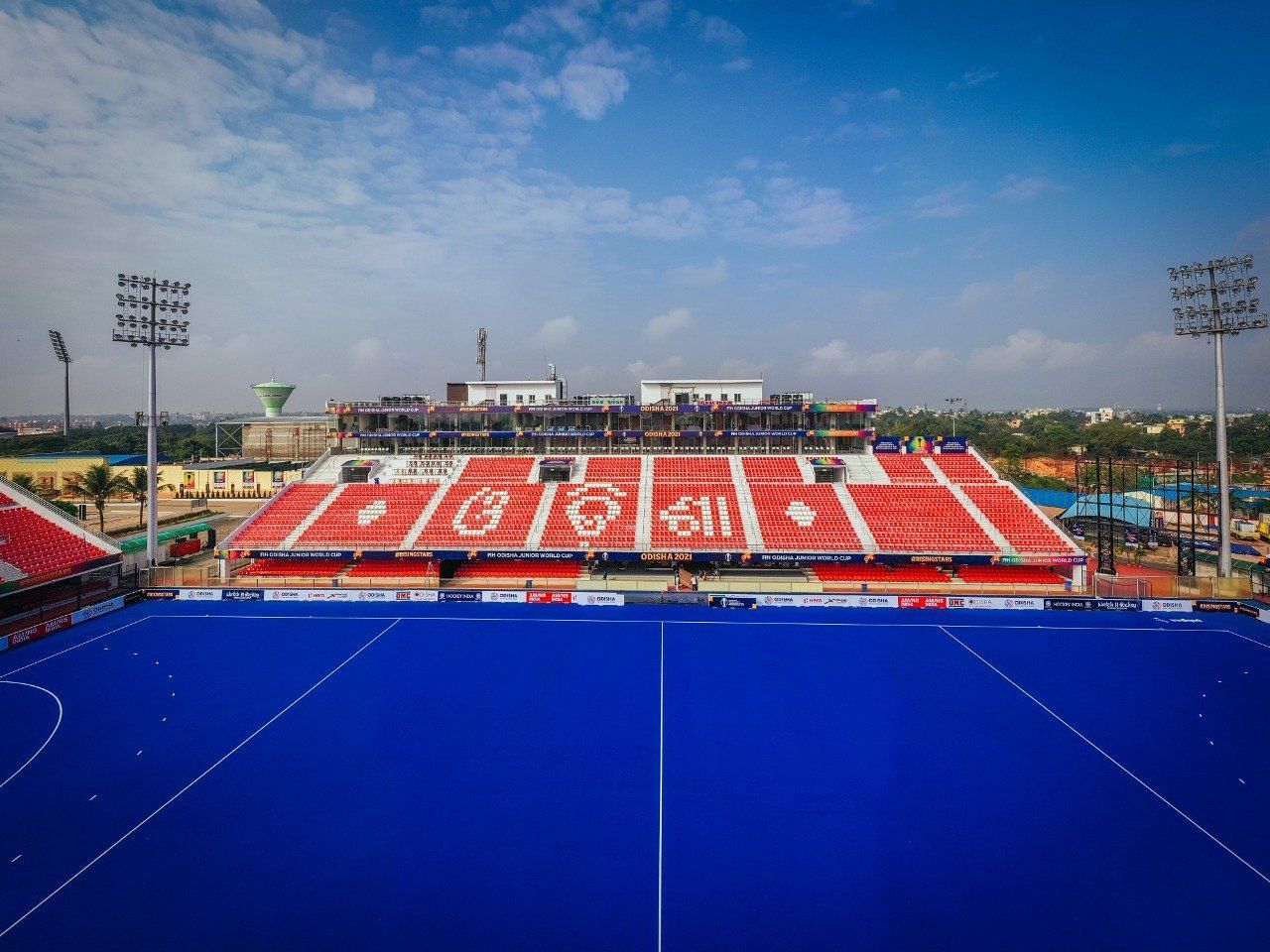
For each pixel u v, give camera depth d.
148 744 31.53
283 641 47.00
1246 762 30.20
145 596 58.19
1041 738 32.47
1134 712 35.34
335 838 24.47
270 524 65.50
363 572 63.62
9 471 113.94
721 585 59.53
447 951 19.17
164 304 62.31
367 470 74.62
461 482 72.44
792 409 75.94
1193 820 25.81
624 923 20.36
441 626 50.56
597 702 36.62
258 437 145.62
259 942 19.45
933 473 72.44
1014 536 61.59
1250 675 40.38
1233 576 58.16
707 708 35.91
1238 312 56.22
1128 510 79.38
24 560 51.47
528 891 21.78
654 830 25.12
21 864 22.86
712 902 21.28
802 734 32.91
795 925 20.33
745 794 27.56
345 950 19.17
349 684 39.03
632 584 60.09
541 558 60.53
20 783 27.94
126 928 19.97
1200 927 20.30
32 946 19.20
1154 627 50.06
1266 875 22.67
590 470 74.06
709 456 76.38
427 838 24.55
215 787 27.78
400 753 30.89
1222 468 58.00
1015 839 24.62
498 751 31.17
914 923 20.44
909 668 41.66
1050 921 20.52
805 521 64.44
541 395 82.75
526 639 47.53
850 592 57.91
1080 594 56.97
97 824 25.16
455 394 86.62
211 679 39.62
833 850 23.98
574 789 27.88
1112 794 27.58
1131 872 22.83
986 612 54.00
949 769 29.61
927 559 58.69
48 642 46.53
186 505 108.81
